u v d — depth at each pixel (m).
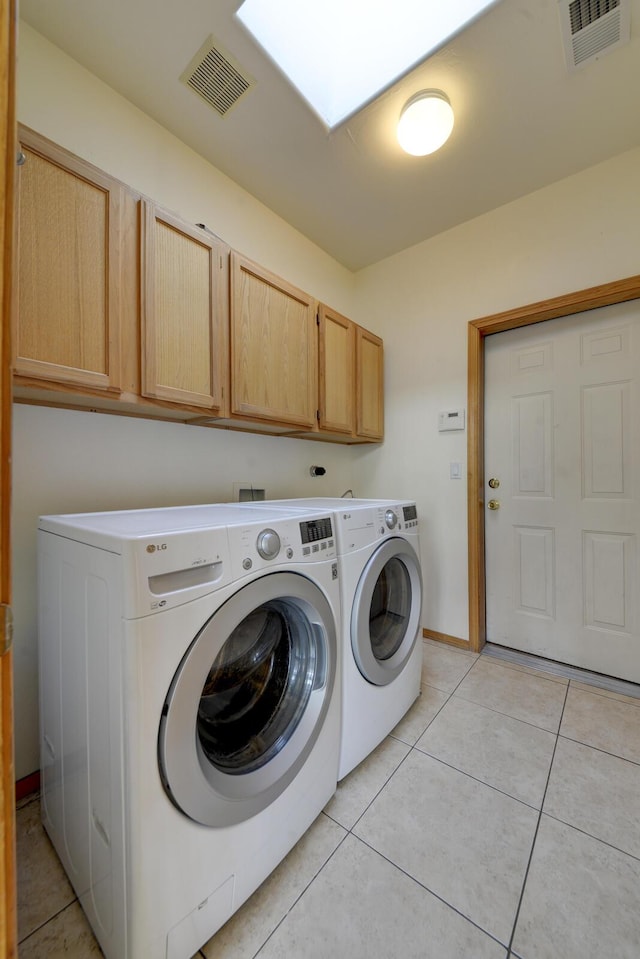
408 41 1.35
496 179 1.94
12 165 0.48
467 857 1.02
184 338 1.39
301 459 2.42
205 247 1.48
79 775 0.85
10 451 0.47
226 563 0.81
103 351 1.17
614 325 1.91
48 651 1.00
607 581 1.94
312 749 1.06
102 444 1.46
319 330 2.06
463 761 1.37
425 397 2.47
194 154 1.76
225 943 0.83
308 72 1.44
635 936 0.84
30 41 1.27
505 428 2.26
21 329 1.00
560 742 1.46
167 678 0.70
